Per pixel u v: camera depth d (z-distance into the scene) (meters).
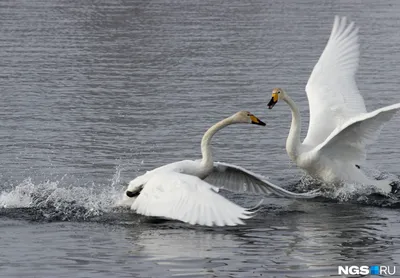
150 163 16.78
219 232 12.88
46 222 13.34
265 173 16.31
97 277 11.05
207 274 11.12
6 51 28.89
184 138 18.64
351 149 15.18
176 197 12.23
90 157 17.12
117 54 28.83
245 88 23.75
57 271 11.26
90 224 13.25
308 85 16.56
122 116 20.59
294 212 14.02
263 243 12.37
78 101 22.14
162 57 28.36
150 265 11.45
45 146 17.88
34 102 21.92
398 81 24.73
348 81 16.50
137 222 13.32
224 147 18.06
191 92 23.28
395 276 11.15
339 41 16.89
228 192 15.11
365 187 15.12
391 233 12.91
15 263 11.54
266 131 19.44
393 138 18.77
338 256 11.83
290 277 11.07
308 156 15.16
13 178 15.68
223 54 28.77
